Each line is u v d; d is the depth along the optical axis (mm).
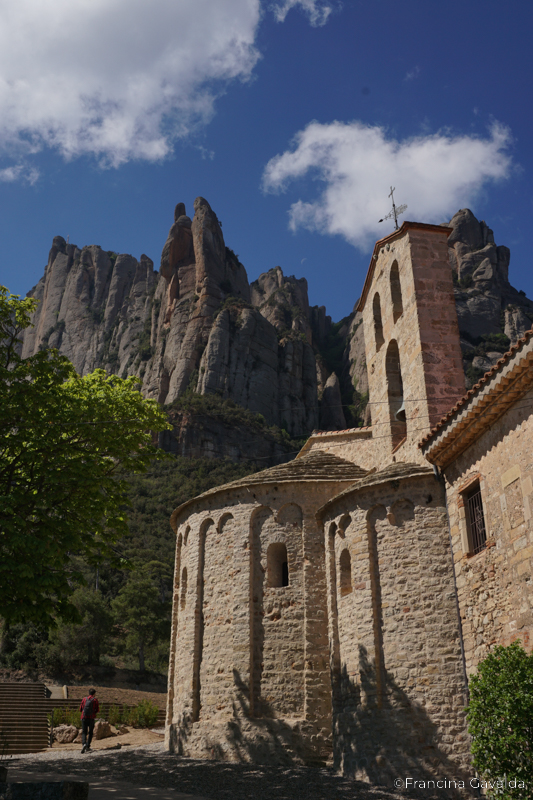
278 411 124062
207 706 21797
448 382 19781
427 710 15938
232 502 23438
